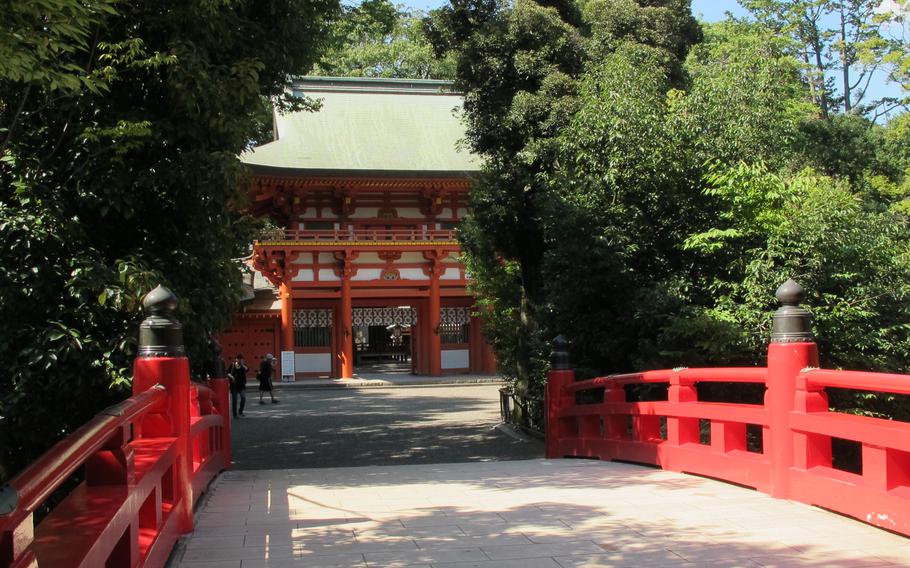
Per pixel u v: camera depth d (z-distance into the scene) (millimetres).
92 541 2938
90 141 9094
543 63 15500
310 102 14820
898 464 5445
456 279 37469
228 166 9633
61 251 8992
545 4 16859
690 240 11430
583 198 12312
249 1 11219
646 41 15922
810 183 12133
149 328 5730
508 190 16062
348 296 36188
